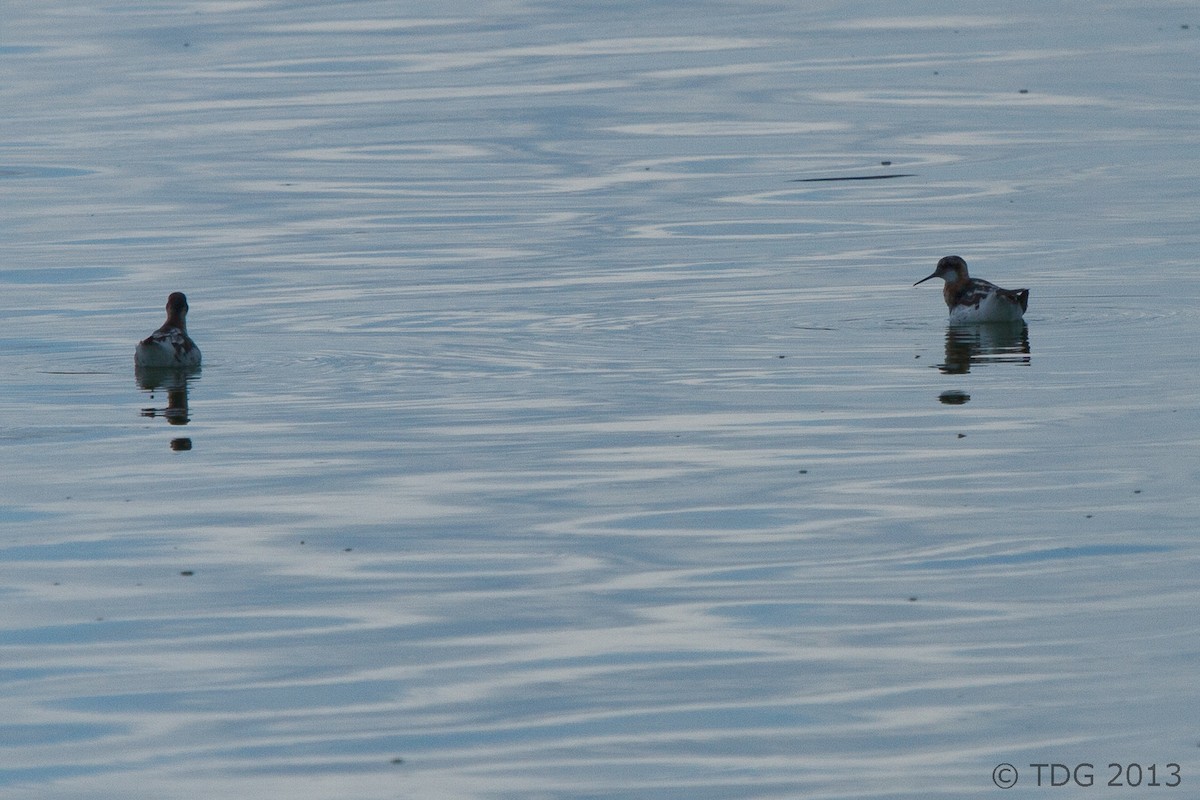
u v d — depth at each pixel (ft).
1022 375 79.66
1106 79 167.32
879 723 43.98
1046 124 150.61
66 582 54.19
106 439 70.95
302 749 42.91
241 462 67.21
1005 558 55.01
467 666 47.60
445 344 88.22
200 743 43.29
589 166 139.23
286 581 54.03
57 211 126.82
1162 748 42.34
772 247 113.29
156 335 83.56
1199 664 46.88
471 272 106.93
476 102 162.61
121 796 40.75
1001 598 51.83
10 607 52.08
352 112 159.84
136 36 198.70
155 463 67.26
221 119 158.30
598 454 67.46
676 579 53.78
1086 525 57.82
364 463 66.74
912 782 41.06
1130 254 108.37
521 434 70.69
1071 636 48.91
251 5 216.54
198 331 92.48
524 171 137.90
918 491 61.98
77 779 41.57
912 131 148.87
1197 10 201.16
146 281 106.01
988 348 85.81
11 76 179.22
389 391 78.54
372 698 45.65
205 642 49.37
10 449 69.56
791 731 43.62
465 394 77.71
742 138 147.64
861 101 160.66
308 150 145.89
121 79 176.55
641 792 40.70
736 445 68.44
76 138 152.05
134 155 145.07
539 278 105.09
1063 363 81.92
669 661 47.75
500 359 84.74
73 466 66.95
